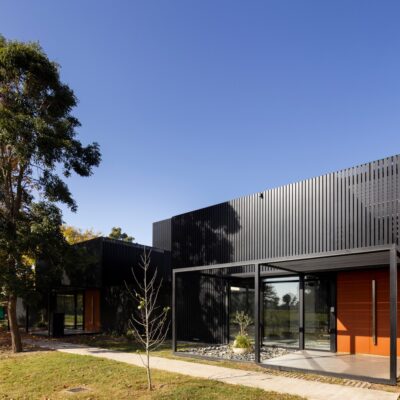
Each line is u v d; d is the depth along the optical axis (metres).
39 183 15.05
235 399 6.85
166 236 24.17
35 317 23.00
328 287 12.59
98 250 19.62
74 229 35.00
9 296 13.91
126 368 9.81
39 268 15.04
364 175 11.63
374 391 7.32
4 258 13.95
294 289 13.37
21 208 15.31
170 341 15.94
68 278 19.64
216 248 15.70
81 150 15.39
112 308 19.86
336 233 12.09
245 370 9.48
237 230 15.04
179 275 17.00
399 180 10.80
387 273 11.45
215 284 15.41
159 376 8.81
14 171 15.43
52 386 8.32
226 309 14.86
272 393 7.18
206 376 8.77
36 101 14.65
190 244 16.84
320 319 12.69
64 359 11.44
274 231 13.79
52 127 14.34
